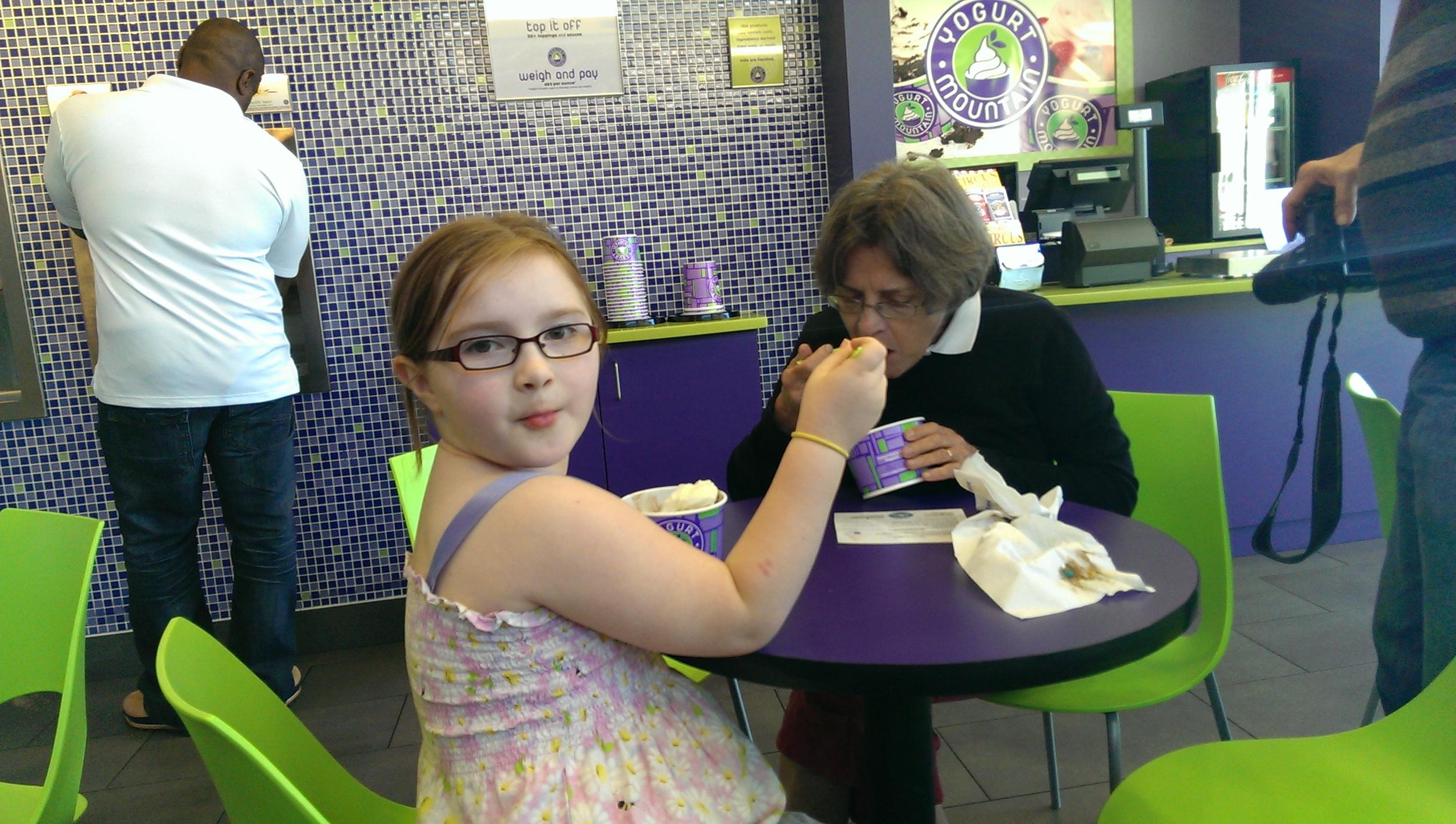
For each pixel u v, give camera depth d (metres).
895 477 1.27
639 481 2.75
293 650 2.39
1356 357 1.33
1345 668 1.92
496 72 2.83
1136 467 1.57
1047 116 3.29
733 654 0.80
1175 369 2.54
